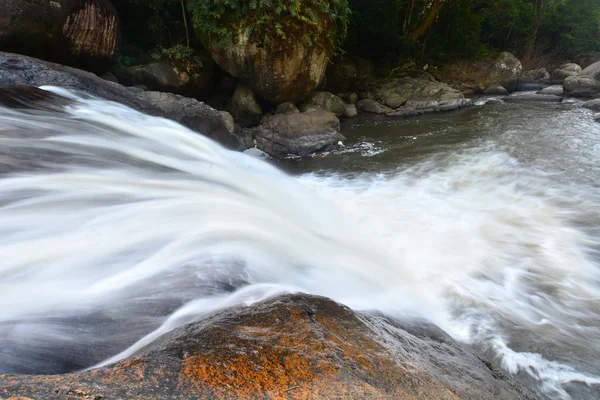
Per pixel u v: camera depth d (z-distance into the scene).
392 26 15.62
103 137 5.55
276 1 9.43
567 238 4.98
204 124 8.23
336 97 12.12
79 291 2.59
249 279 2.85
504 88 17.98
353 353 1.93
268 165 7.64
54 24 7.60
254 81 10.37
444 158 8.31
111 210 3.70
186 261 2.96
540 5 24.52
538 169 7.39
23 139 4.62
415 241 4.96
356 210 6.02
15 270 2.72
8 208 3.37
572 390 2.78
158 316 2.36
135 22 11.59
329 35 10.77
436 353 2.50
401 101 13.49
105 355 2.06
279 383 1.61
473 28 18.44
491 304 3.71
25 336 2.12
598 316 3.58
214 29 9.71
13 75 6.27
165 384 1.51
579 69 22.80
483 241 4.94
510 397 2.24
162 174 5.05
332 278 3.44
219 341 1.82
